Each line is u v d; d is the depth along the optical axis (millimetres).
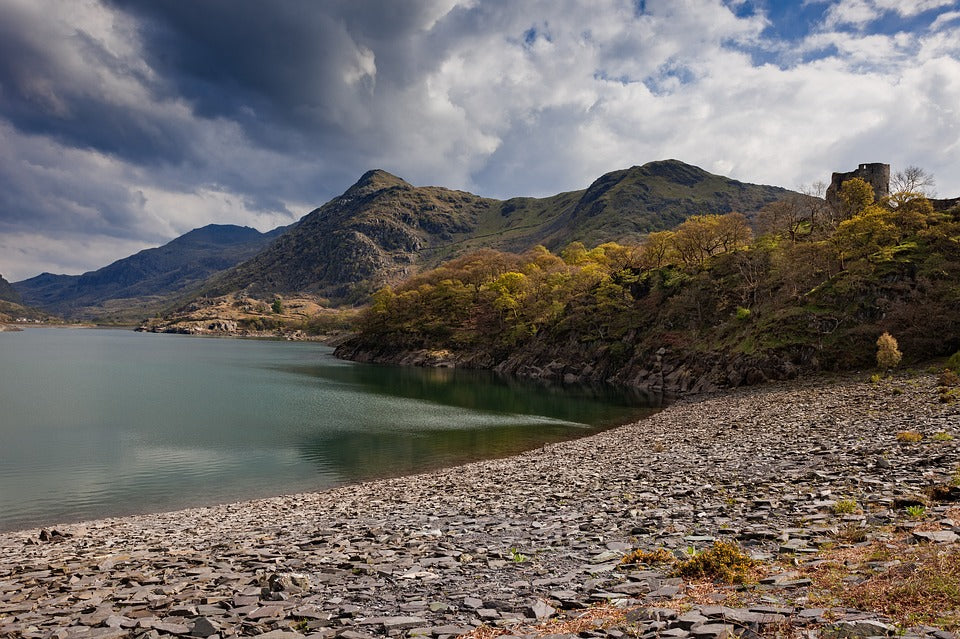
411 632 10734
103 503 36562
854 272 86750
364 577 15109
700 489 23766
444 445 54469
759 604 10234
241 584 14961
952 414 34781
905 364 71875
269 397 89562
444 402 86250
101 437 57750
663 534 17422
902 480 20094
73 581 16562
